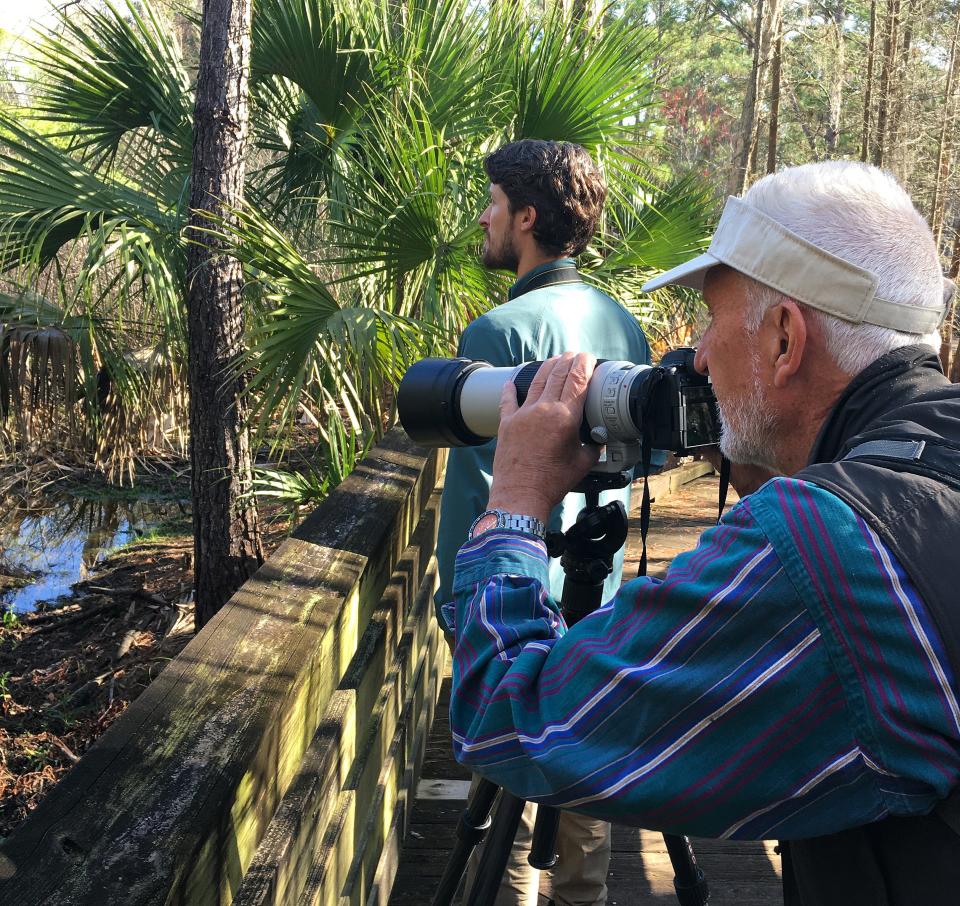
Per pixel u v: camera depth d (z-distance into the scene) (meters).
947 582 0.68
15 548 7.91
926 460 0.73
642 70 5.25
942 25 19.33
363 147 5.40
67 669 5.62
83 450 8.75
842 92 24.56
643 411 1.01
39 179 5.80
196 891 0.89
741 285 0.86
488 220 1.83
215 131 5.13
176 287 5.75
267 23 5.51
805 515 0.71
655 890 2.19
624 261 5.34
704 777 0.72
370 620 1.95
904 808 0.68
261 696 1.13
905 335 0.80
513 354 1.58
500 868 1.40
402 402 1.27
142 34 6.21
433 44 5.54
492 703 0.82
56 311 6.94
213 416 5.34
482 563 0.94
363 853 1.70
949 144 18.98
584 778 0.74
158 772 0.97
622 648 0.77
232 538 5.44
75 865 0.84
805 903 0.81
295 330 4.55
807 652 0.70
